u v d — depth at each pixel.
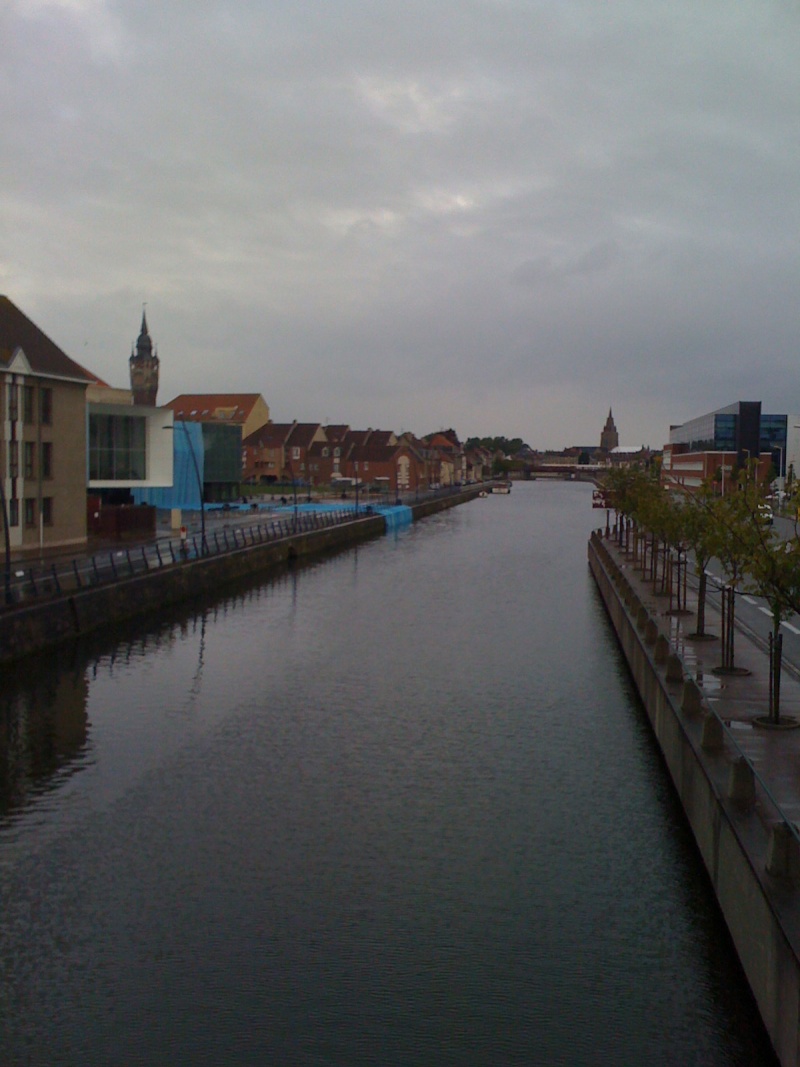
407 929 18.50
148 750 28.75
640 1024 15.70
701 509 35.06
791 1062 12.62
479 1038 15.45
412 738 29.92
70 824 23.28
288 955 17.64
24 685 36.03
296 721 31.75
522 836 22.59
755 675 28.67
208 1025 15.77
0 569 48.19
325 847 21.98
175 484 112.31
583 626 49.59
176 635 46.31
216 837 22.50
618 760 27.77
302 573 72.81
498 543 100.19
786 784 18.56
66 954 17.67
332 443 197.62
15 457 57.12
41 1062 14.87
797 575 21.91
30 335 61.97
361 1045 15.29
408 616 52.62
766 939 14.00
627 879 20.41
